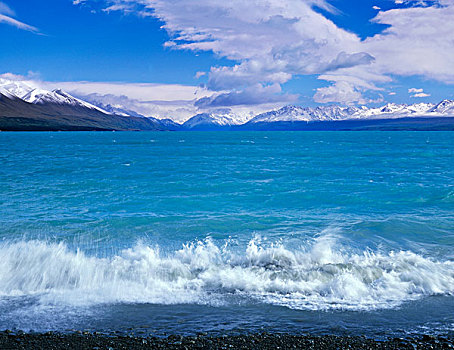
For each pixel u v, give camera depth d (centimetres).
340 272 1027
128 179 3188
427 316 800
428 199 2244
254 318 796
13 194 2400
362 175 3519
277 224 1670
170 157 6062
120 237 1464
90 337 714
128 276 1023
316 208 2025
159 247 1341
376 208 2016
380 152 7356
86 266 1084
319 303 867
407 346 680
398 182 3006
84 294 916
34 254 1173
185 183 2950
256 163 4875
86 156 6197
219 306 855
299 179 3222
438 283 962
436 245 1338
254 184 2902
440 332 731
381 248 1309
